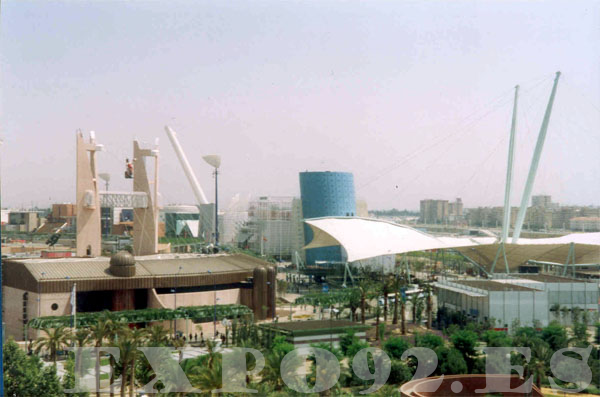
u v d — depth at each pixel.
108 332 73.81
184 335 103.44
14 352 68.12
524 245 147.62
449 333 95.38
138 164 140.38
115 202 134.75
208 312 106.94
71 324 91.38
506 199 161.62
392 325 112.69
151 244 140.50
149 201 140.38
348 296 122.12
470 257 170.38
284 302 148.62
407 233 154.62
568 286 111.69
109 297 113.75
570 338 91.19
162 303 112.12
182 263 124.31
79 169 123.56
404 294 122.31
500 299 102.38
